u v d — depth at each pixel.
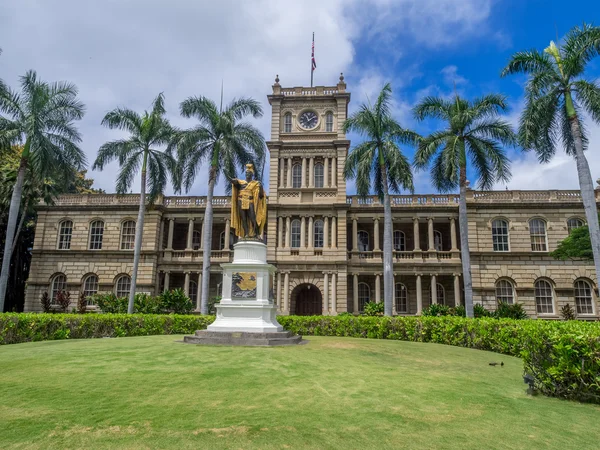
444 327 20.09
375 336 21.78
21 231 43.62
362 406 7.41
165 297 33.75
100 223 42.06
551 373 8.62
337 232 39.44
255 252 15.73
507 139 26.08
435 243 41.97
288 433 6.04
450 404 7.77
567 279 37.53
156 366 10.08
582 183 21.25
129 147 30.86
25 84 26.86
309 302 40.59
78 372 9.42
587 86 21.41
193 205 42.06
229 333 14.28
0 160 39.56
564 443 6.08
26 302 40.34
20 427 6.15
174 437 5.82
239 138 30.02
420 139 27.62
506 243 38.94
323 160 41.59
